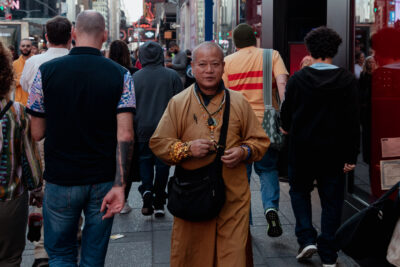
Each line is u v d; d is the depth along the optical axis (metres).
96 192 2.89
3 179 2.88
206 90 2.94
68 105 2.84
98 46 2.98
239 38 4.54
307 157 3.86
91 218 2.92
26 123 2.97
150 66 5.24
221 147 2.86
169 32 37.94
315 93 3.69
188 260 2.94
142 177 5.32
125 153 2.86
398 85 4.10
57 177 2.86
